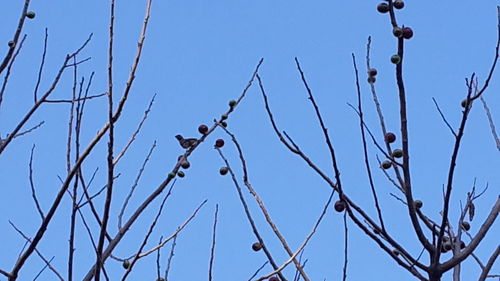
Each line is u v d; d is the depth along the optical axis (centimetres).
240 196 577
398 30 525
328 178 548
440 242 521
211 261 521
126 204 573
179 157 587
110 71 440
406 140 529
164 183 564
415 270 530
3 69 525
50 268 518
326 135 523
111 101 437
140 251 477
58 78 536
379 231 542
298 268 538
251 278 535
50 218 448
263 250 554
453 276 572
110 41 442
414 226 527
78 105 496
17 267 448
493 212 545
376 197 528
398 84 533
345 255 518
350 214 524
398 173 570
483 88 502
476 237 535
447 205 514
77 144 486
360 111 523
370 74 604
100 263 444
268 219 563
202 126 602
